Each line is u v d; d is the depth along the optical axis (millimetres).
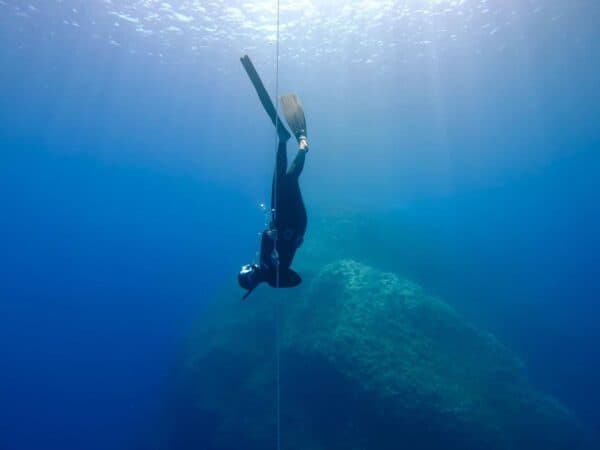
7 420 39750
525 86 29469
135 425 34594
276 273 2740
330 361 12922
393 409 11422
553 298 35469
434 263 26578
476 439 10680
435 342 13734
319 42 22797
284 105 3012
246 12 19578
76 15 19562
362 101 34938
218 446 14156
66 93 30188
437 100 33594
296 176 2525
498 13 19250
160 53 24203
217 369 17422
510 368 13828
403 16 19875
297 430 12984
